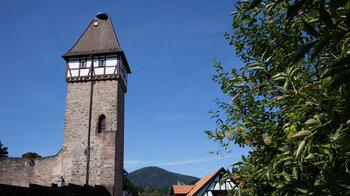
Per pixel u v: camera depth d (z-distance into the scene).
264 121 3.45
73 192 14.08
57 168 20.53
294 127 2.25
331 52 2.23
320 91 1.94
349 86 1.22
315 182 1.88
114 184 19.61
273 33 3.57
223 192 18.98
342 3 1.21
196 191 20.17
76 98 21.78
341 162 1.61
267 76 2.13
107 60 22.28
